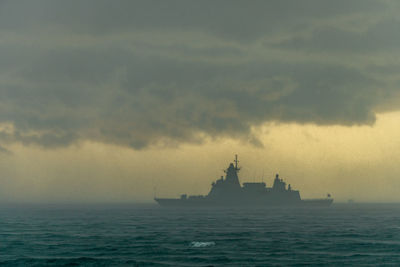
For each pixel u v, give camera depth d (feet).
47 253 375.45
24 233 532.73
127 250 388.98
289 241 454.40
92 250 389.39
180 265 324.39
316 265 326.85
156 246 413.18
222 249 396.98
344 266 323.57
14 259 343.87
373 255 367.25
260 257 356.38
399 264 331.57
